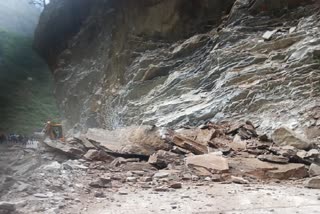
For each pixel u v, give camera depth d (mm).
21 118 35000
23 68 45125
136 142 10570
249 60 16359
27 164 7863
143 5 25953
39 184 5949
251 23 18531
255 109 13781
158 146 10359
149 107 19297
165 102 18578
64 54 39375
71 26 40156
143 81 22172
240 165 8641
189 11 23359
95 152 9227
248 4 19203
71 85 35906
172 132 11547
